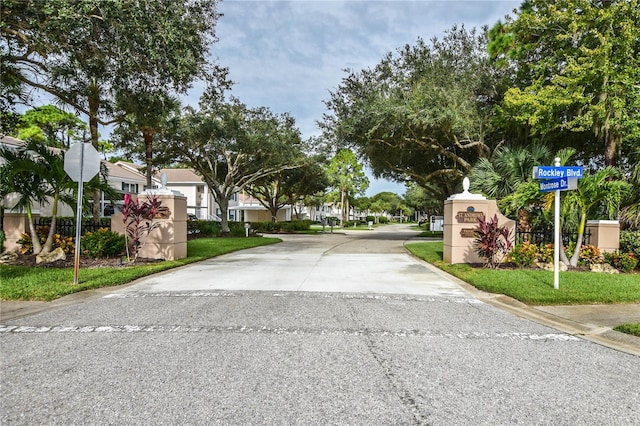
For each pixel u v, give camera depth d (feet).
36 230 39.73
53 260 36.14
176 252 41.19
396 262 43.14
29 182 36.06
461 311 21.90
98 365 13.48
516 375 13.11
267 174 103.04
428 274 34.60
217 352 14.79
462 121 56.49
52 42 29.76
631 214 39.50
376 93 61.87
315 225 198.90
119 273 31.04
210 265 39.63
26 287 25.43
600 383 12.60
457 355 14.90
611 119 43.42
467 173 69.82
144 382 12.15
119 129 66.39
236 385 11.99
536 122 46.52
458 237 38.99
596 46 45.88
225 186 90.07
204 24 35.47
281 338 16.51
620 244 38.29
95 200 47.98
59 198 38.86
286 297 24.52
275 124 88.33
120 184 106.83
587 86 45.34
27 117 95.25
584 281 28.96
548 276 31.01
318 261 43.55
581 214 36.47
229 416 10.16
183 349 15.08
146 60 32.12
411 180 94.38
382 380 12.51
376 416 10.24
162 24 29.91
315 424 9.80
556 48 50.90
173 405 10.71
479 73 62.75
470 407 10.82
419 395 11.50
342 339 16.49
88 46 30.78
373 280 31.30
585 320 20.40
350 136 68.33
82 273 30.58
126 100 38.14
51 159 35.99
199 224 89.40
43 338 16.39
